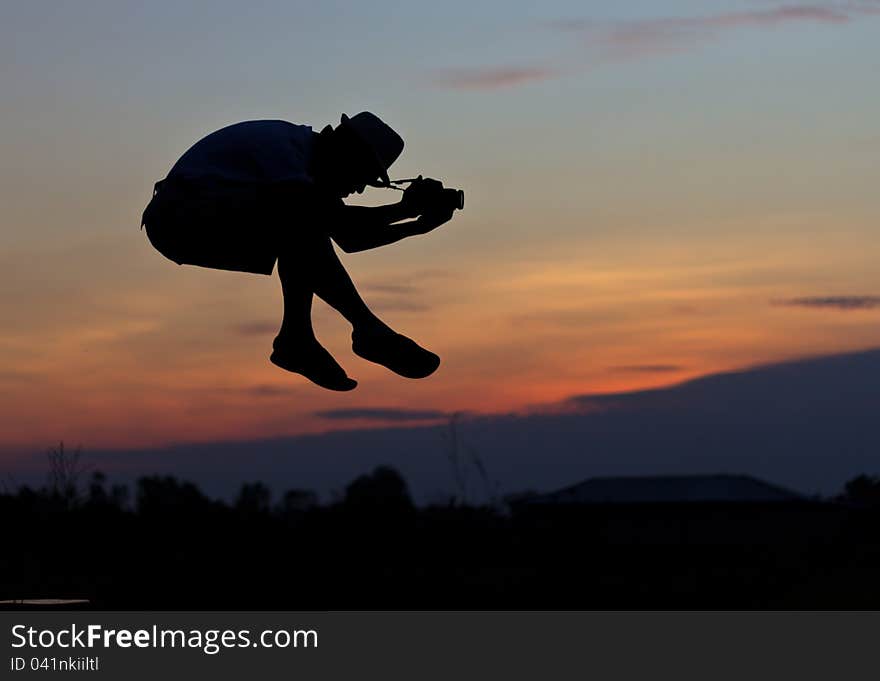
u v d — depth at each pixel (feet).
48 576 140.36
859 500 215.92
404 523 191.11
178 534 176.24
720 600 132.46
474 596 141.18
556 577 159.33
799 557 178.60
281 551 171.32
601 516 212.64
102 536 164.66
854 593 124.16
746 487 227.81
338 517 189.47
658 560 181.57
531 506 210.79
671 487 222.48
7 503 164.45
